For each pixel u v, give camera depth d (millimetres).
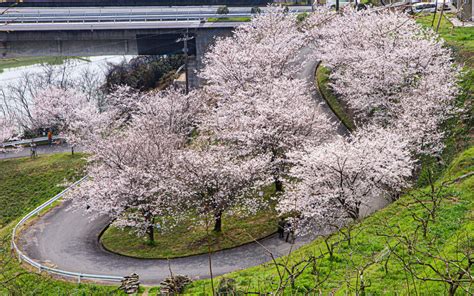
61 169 44219
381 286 16812
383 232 21250
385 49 35094
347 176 25859
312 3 63156
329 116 40250
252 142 31219
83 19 58094
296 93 34344
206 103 42188
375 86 33188
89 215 34562
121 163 31672
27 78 65188
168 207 30484
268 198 32406
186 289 22422
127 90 49656
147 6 64688
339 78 39844
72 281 25594
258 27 46312
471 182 23125
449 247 17688
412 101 30219
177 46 57188
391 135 26875
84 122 47344
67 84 64312
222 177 29141
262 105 32219
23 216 35906
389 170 25188
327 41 43781
